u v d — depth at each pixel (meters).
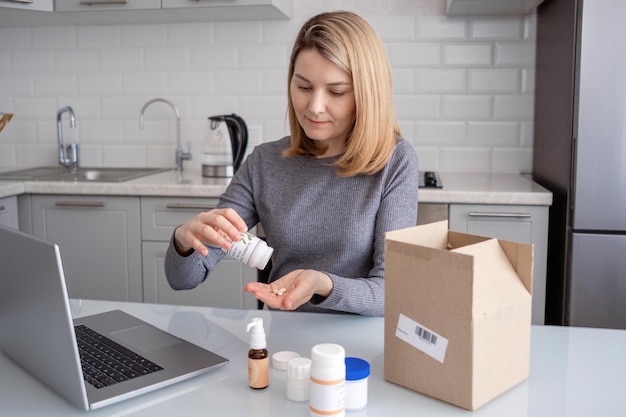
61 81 3.20
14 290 0.91
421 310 0.90
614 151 2.24
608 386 0.94
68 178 2.82
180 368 0.98
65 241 2.67
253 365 0.92
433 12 2.89
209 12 2.80
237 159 2.80
